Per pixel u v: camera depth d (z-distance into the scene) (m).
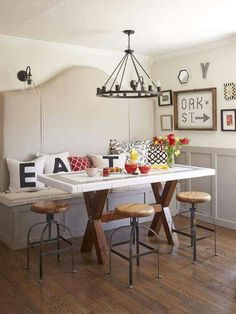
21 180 3.88
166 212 3.71
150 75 5.36
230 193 4.32
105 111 4.85
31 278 2.89
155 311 2.37
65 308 2.41
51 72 4.43
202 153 4.63
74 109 4.56
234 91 4.18
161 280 2.84
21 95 4.13
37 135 4.27
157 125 5.39
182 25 3.66
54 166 4.16
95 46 4.61
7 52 4.08
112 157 4.57
